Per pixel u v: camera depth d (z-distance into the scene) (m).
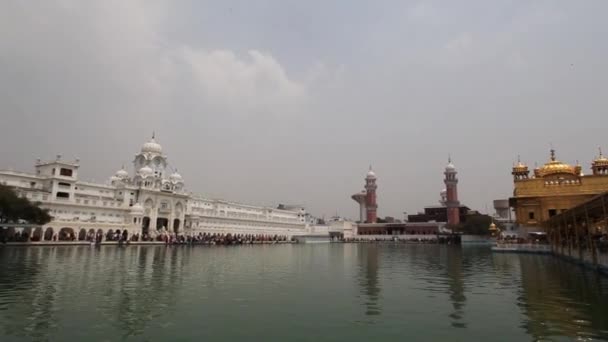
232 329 14.35
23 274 27.20
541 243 65.44
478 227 124.44
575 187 75.88
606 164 76.62
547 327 14.69
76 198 85.06
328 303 19.36
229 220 127.19
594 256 32.88
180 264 37.19
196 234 109.44
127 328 14.22
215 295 21.12
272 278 28.97
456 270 35.97
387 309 18.02
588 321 15.52
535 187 79.06
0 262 34.97
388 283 26.92
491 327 14.77
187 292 21.80
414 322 15.58
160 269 32.31
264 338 13.30
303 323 15.34
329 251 76.56
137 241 81.56
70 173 86.44
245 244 100.81
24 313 16.02
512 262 45.19
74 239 77.19
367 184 184.75
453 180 158.12
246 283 26.03
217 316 16.28
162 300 19.33
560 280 27.55
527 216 78.81
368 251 77.25
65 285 23.00
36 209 65.00
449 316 16.59
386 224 170.50
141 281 25.33
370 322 15.58
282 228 152.50
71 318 15.41
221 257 48.66
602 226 45.25
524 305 18.80
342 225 169.25
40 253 47.31
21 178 80.06
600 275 30.06
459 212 161.50
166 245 78.88
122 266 33.97
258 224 140.12
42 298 19.11
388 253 68.69
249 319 15.88
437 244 125.94
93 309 17.02
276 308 18.05
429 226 160.88
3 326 14.10
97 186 92.81
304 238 142.00
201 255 51.16
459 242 129.88
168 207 105.62
